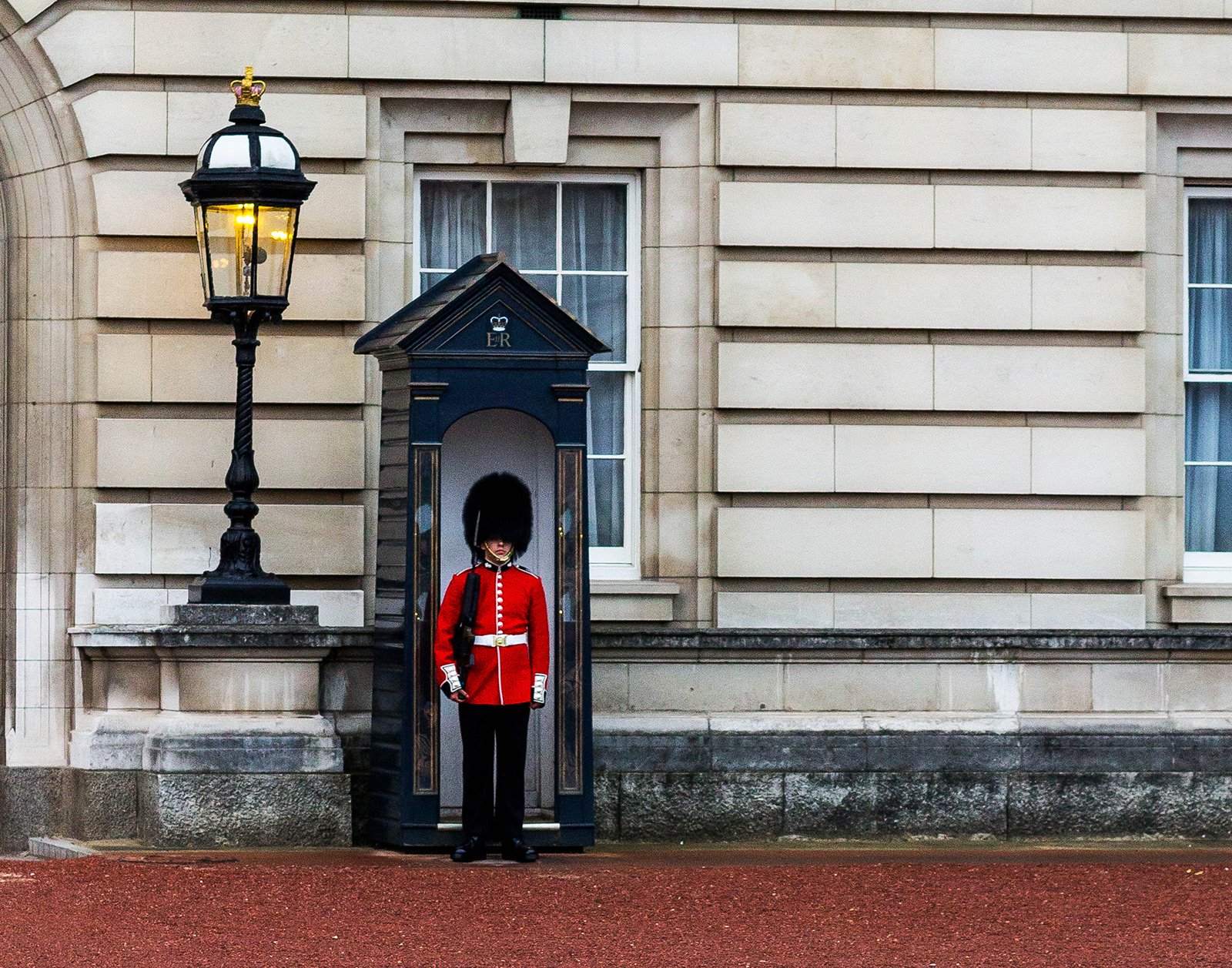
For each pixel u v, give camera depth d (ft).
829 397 62.59
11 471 61.00
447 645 54.24
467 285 55.42
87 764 58.75
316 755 56.90
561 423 56.03
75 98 61.00
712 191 62.80
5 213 61.16
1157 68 63.87
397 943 43.14
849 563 62.49
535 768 58.44
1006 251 63.41
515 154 62.34
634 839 60.44
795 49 62.75
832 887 50.70
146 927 44.32
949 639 61.82
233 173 56.24
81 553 60.54
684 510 62.69
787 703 61.72
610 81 62.18
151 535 60.44
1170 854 59.41
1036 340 63.41
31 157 61.11
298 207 57.26
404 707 55.11
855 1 62.90
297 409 61.05
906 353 62.90
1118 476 63.41
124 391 60.44
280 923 44.96
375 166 61.87
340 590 61.00
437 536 55.26
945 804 61.36
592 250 64.34
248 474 58.29
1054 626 63.16
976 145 63.26
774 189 62.64
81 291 61.00
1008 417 63.36
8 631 60.85
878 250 62.95
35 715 60.70
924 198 63.00
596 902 48.03
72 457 61.00
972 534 62.90
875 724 61.52
